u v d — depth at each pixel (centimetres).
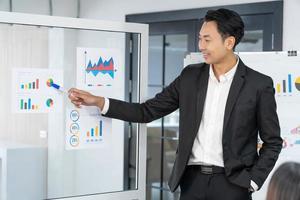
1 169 215
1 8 431
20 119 218
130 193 251
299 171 78
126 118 226
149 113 227
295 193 76
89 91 235
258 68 307
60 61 226
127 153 250
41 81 222
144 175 255
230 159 201
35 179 225
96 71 236
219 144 206
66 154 231
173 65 427
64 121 229
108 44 239
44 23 219
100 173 242
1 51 211
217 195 207
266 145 208
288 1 353
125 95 247
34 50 219
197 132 209
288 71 303
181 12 415
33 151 223
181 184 219
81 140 234
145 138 254
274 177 80
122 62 244
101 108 224
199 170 211
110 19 476
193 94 212
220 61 206
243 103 202
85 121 234
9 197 219
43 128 224
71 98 225
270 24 364
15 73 215
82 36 231
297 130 305
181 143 212
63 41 226
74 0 498
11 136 216
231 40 203
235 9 380
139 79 250
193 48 409
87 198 238
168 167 430
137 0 451
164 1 430
